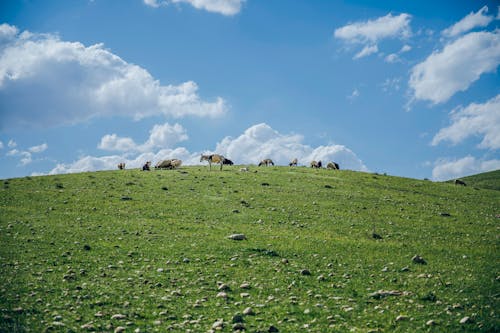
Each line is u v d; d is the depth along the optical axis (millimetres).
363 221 29188
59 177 45250
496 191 49562
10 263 16984
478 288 14719
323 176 51438
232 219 28375
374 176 54125
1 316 11336
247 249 20609
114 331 10742
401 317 11805
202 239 22500
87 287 14391
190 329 10969
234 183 43344
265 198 36219
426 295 13750
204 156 56688
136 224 25922
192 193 37281
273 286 15117
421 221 30062
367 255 20281
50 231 23234
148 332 10727
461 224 29656
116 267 17156
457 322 11430
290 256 19750
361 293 14398
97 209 29922
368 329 11000
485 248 22562
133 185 40500
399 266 18234
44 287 14148
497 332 10789
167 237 22859
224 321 11586
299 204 34250
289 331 10883
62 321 11297
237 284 15289
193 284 15133
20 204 30562
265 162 67812
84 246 20141
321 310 12523
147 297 13586
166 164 57406
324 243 22453
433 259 19750
